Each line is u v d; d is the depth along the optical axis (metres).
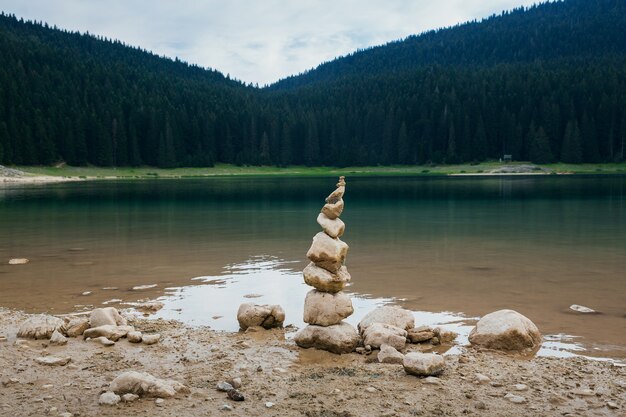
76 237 21.17
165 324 9.38
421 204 37.72
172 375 6.82
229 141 144.25
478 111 140.38
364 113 156.62
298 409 5.70
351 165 145.25
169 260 15.89
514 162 130.38
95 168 120.56
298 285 12.54
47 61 155.12
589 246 17.98
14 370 6.95
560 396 6.02
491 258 15.75
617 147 126.06
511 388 6.30
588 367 7.02
